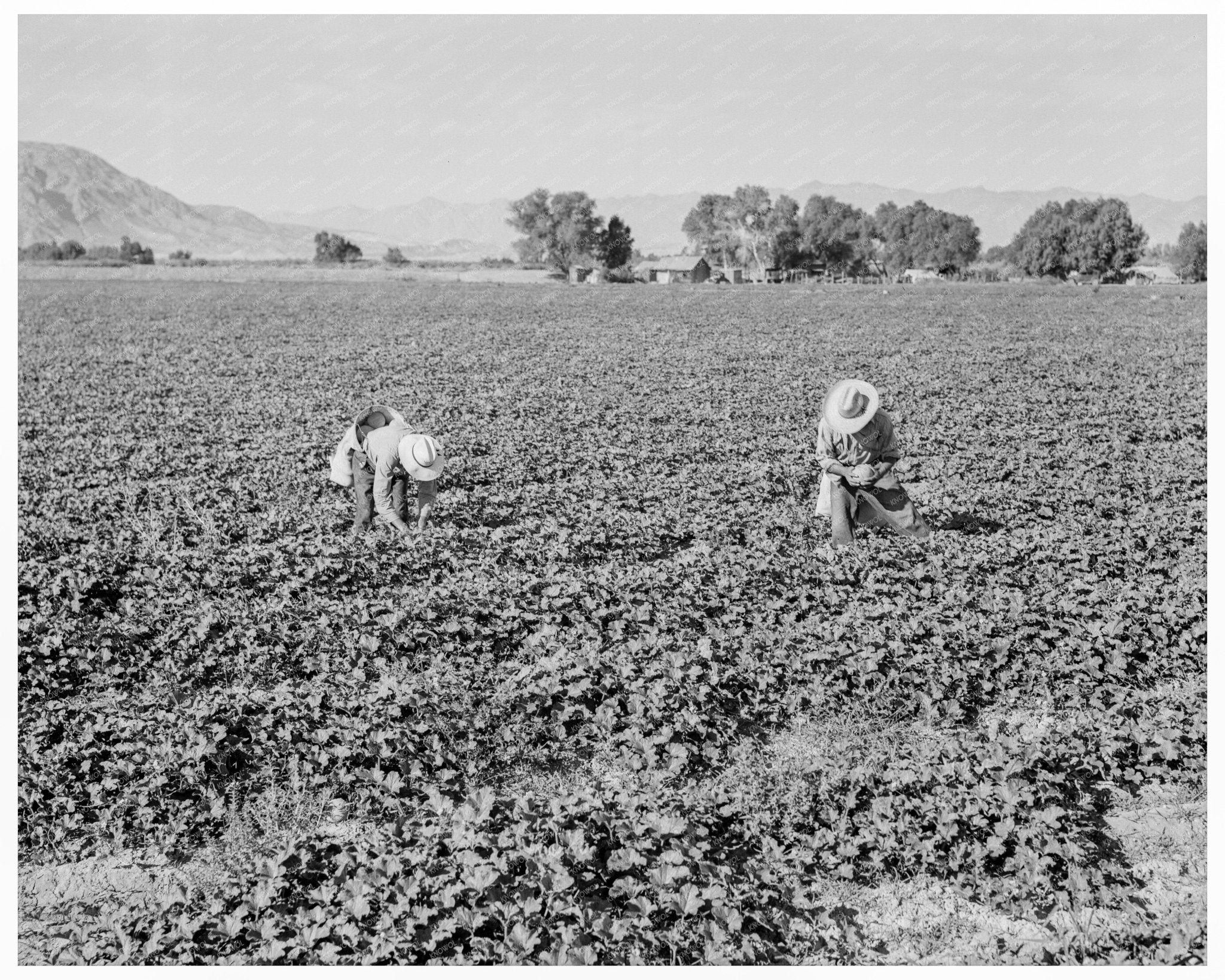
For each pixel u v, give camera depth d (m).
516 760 6.65
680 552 10.58
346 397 20.09
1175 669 7.66
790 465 14.06
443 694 7.17
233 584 9.38
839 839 5.74
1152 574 9.49
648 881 5.39
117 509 11.83
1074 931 5.12
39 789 6.19
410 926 4.99
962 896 5.38
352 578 9.48
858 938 5.11
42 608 8.66
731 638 8.05
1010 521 11.21
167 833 5.93
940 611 8.34
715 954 4.90
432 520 11.37
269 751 6.61
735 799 6.16
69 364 25.31
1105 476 13.09
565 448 15.29
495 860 5.39
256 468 13.94
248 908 5.21
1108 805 6.14
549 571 9.59
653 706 6.99
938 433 16.02
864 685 7.39
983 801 5.83
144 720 6.81
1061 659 7.60
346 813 6.14
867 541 10.45
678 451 14.99
